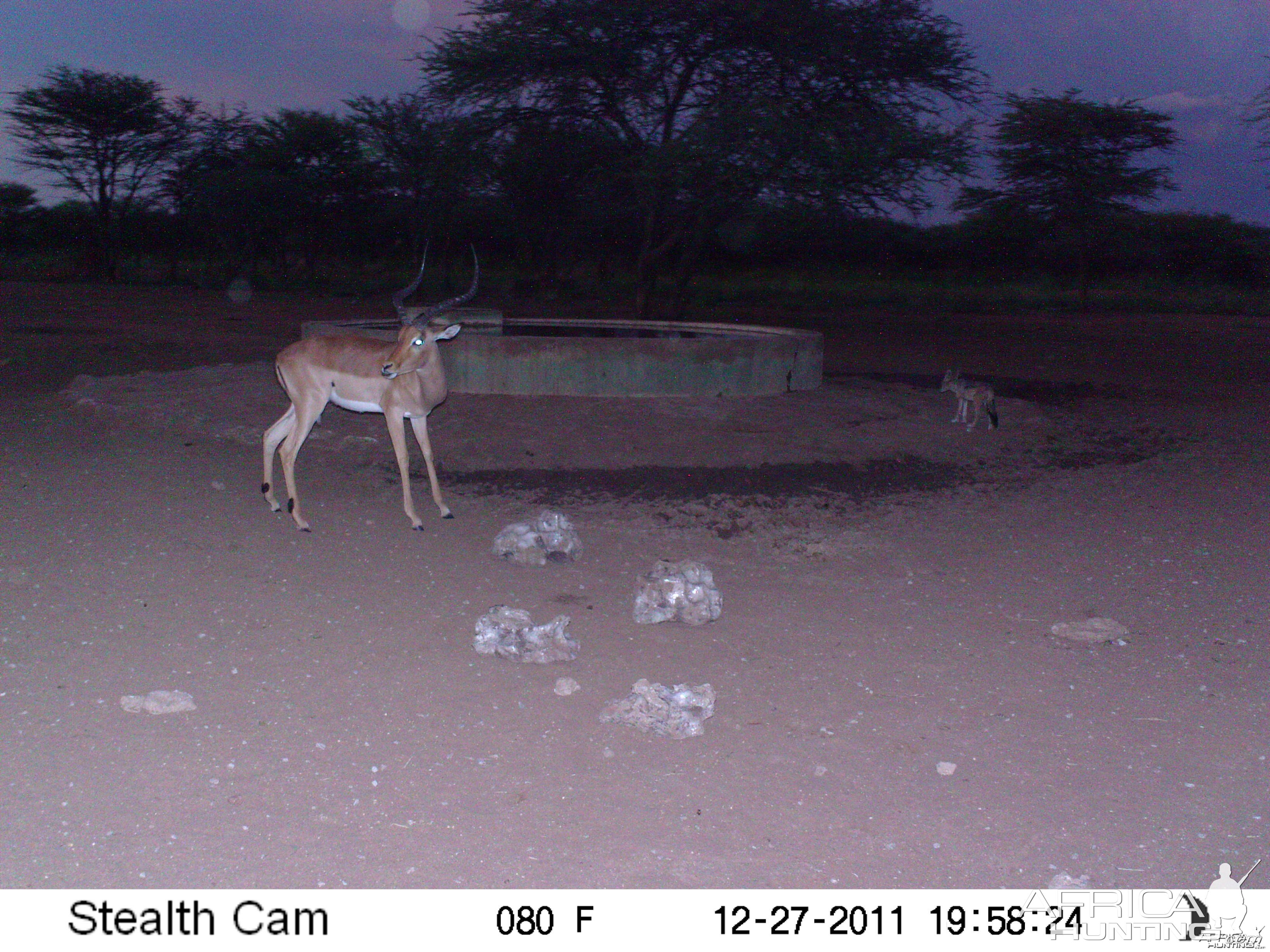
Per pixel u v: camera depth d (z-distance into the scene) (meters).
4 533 5.74
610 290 30.20
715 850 3.39
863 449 8.48
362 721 4.04
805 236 21.91
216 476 7.03
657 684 4.16
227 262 36.22
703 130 17.70
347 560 5.63
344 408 6.34
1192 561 6.01
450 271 35.94
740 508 6.80
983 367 15.31
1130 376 14.76
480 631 4.64
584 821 3.51
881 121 18.19
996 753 3.94
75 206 37.94
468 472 7.49
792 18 18.27
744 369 9.88
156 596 5.07
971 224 37.78
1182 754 3.95
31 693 4.14
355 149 34.00
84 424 8.51
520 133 20.97
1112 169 31.38
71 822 3.40
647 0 18.20
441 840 3.39
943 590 5.50
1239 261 37.78
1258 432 10.29
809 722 4.12
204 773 3.68
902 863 3.35
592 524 6.36
